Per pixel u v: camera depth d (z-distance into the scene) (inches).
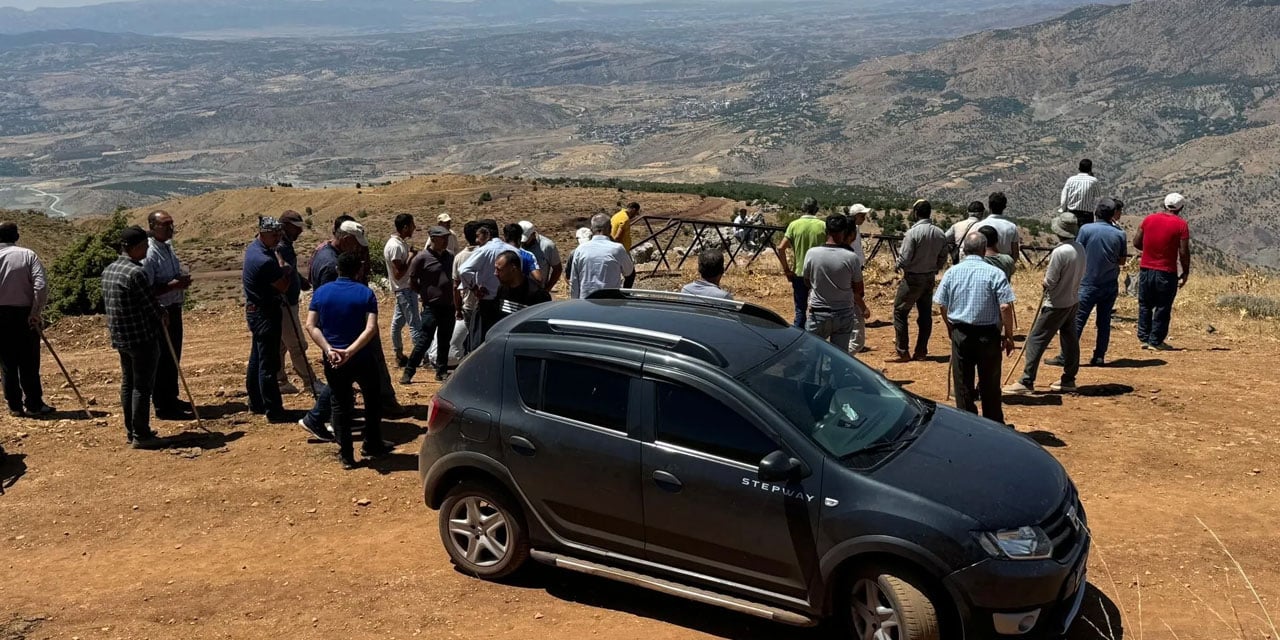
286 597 231.5
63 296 760.3
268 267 365.4
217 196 7022.6
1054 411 366.9
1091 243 426.0
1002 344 318.0
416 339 447.5
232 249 3843.5
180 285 377.7
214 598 232.1
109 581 243.8
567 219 4052.7
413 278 418.0
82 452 342.6
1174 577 228.5
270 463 329.4
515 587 233.1
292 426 373.7
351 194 6358.3
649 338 214.8
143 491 305.0
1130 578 228.7
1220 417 352.5
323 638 209.9
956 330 319.3
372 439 328.5
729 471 197.6
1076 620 209.0
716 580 203.3
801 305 446.0
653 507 207.0
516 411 224.4
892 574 183.6
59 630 216.5
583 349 218.1
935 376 419.2
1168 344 485.4
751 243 916.6
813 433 196.9
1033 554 177.6
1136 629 203.9
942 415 223.9
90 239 828.6
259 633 213.5
